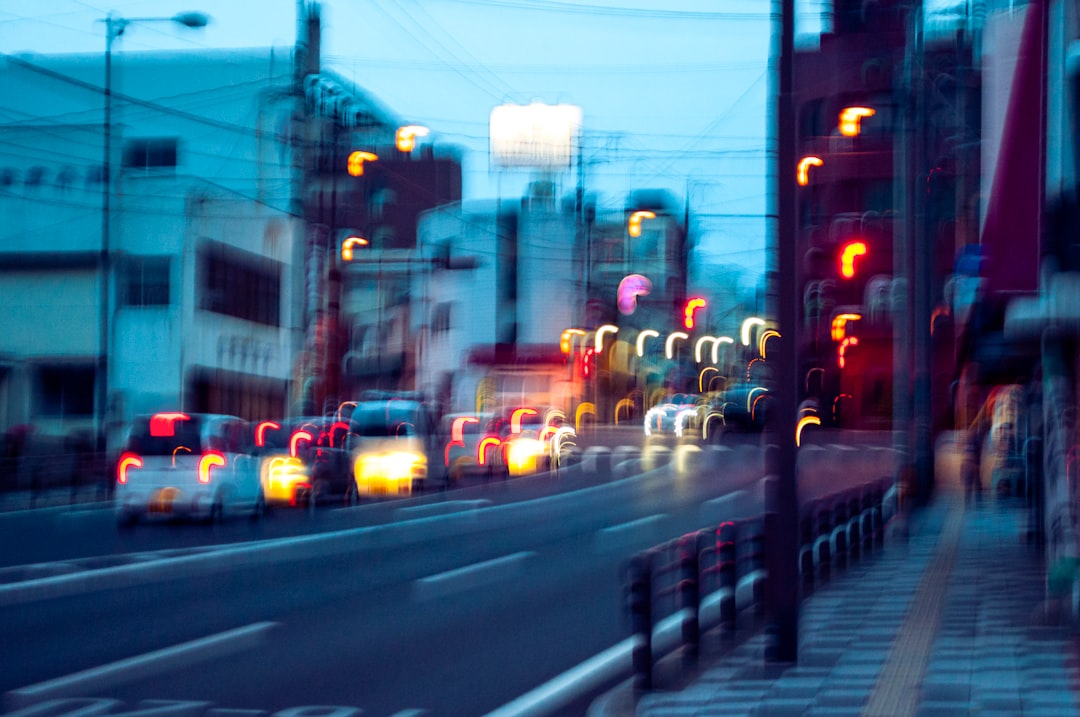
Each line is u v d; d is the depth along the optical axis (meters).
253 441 26.33
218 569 17.56
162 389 47.31
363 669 10.44
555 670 10.44
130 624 12.78
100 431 37.41
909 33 25.75
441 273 61.34
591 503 29.97
